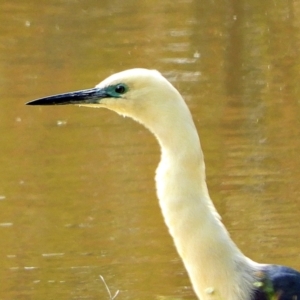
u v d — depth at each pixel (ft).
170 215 22.67
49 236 35.04
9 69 54.75
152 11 67.72
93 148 43.45
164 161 22.90
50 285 31.30
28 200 38.22
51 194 38.75
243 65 54.65
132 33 61.72
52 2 70.74
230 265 22.76
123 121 47.06
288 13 65.98
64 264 32.89
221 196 38.17
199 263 22.59
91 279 31.76
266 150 42.45
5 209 37.47
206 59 55.93
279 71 53.57
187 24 63.82
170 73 53.36
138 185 39.45
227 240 22.89
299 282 23.36
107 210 37.17
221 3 69.56
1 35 61.87
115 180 39.93
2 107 48.62
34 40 60.75
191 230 22.47
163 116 22.82
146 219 36.24
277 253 33.27
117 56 56.80
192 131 22.72
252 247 33.73
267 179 39.63
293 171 40.24
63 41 60.29
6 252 33.83
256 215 36.35
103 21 65.05
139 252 33.71
